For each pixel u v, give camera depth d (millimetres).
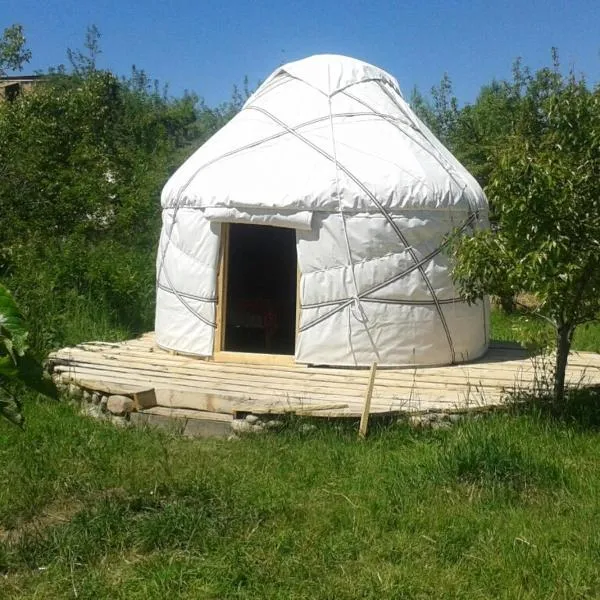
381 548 5023
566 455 6578
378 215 9031
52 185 13641
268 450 6844
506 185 6957
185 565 4777
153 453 6801
